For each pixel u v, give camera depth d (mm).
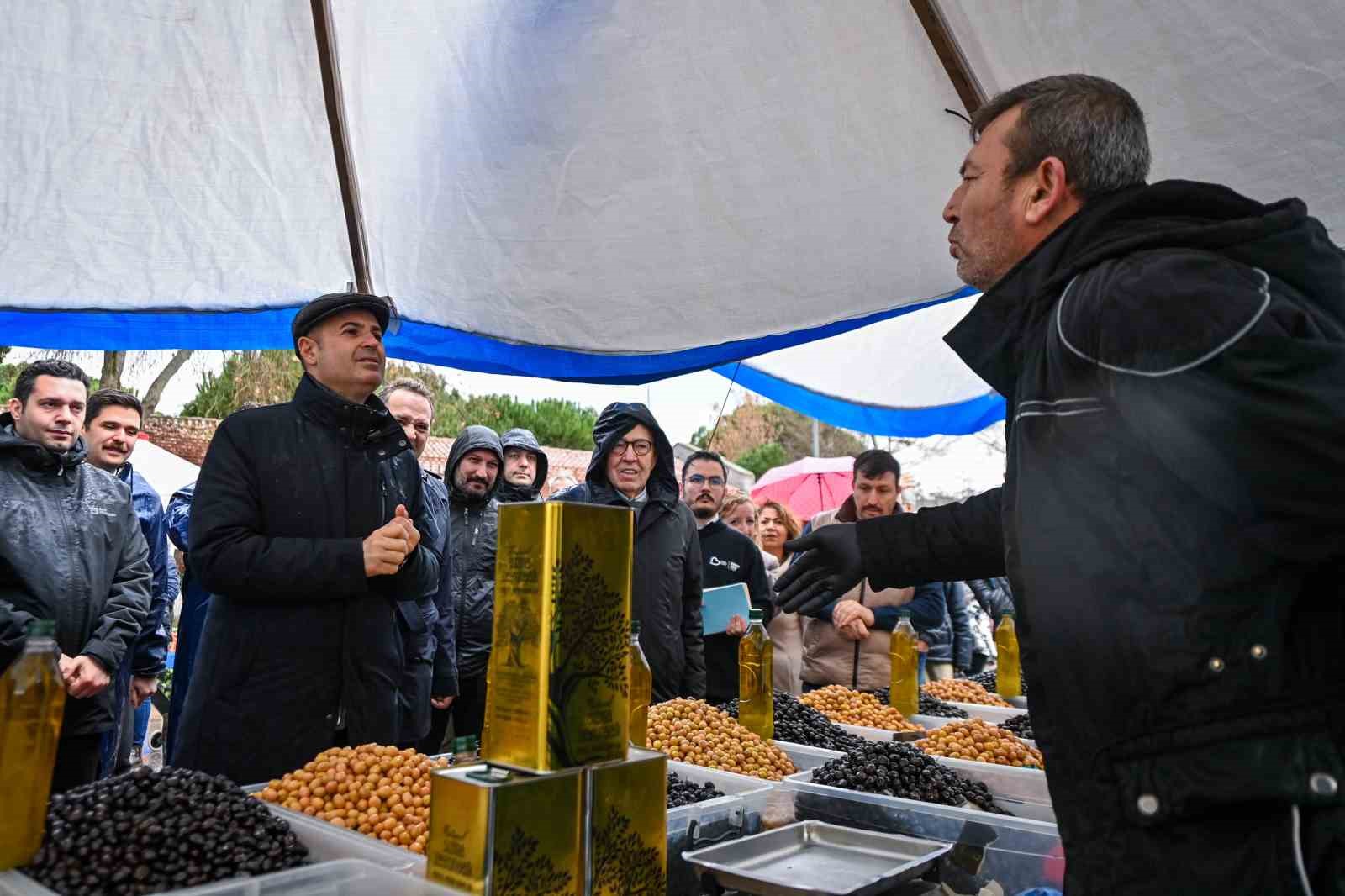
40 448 3094
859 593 4148
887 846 1519
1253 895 917
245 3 2139
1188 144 2174
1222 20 1890
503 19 2260
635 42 2295
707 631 3291
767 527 5629
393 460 2498
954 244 1454
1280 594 953
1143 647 987
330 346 2404
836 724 2756
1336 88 1941
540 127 2486
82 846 1130
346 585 2139
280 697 2133
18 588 2988
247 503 2221
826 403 5773
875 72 2275
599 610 1156
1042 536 1089
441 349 3123
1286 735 925
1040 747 1093
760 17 2207
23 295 2553
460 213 2707
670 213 2701
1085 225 1189
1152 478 1004
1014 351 1249
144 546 3410
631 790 1157
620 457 3742
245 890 1081
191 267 2650
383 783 1536
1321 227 1057
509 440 4645
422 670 2832
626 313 3016
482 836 1010
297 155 2480
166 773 1332
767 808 1787
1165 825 965
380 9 2246
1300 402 893
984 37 2111
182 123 2342
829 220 2668
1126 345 1008
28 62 2135
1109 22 1980
